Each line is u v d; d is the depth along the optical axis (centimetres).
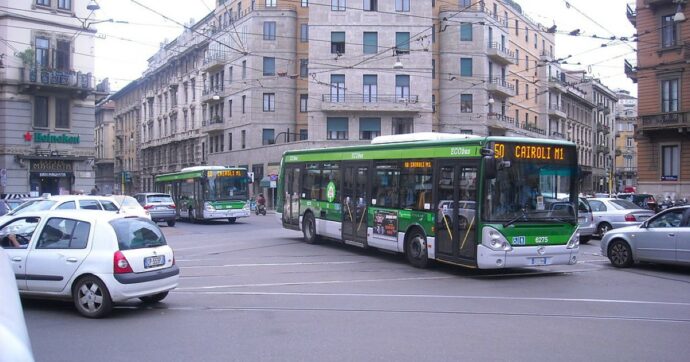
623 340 743
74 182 3922
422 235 1434
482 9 5203
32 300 1003
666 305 984
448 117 5150
